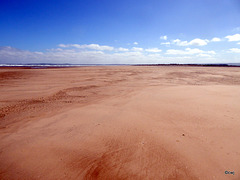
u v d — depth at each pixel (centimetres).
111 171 205
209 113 415
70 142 274
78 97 644
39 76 1424
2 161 221
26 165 214
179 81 1196
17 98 618
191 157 231
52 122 370
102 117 400
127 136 297
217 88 783
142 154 241
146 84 1016
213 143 267
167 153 242
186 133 306
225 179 189
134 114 417
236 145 259
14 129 331
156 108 466
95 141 279
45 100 591
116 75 1706
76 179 192
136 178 193
